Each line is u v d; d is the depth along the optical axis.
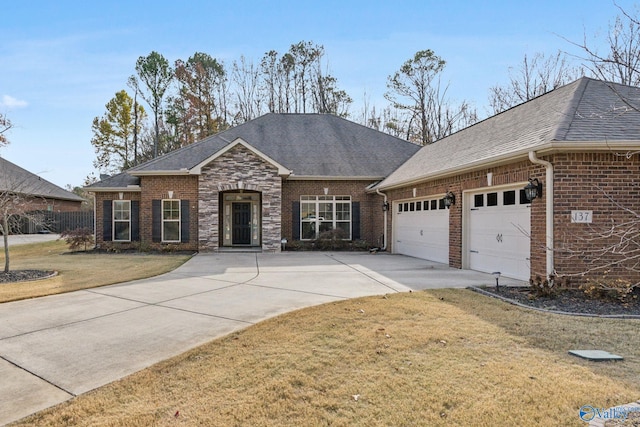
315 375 3.88
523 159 8.77
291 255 15.70
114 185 17.72
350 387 3.61
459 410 3.17
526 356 4.31
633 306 6.71
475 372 3.88
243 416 3.14
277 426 3.00
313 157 19.59
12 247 19.91
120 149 40.22
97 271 11.23
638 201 7.93
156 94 36.94
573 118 8.63
